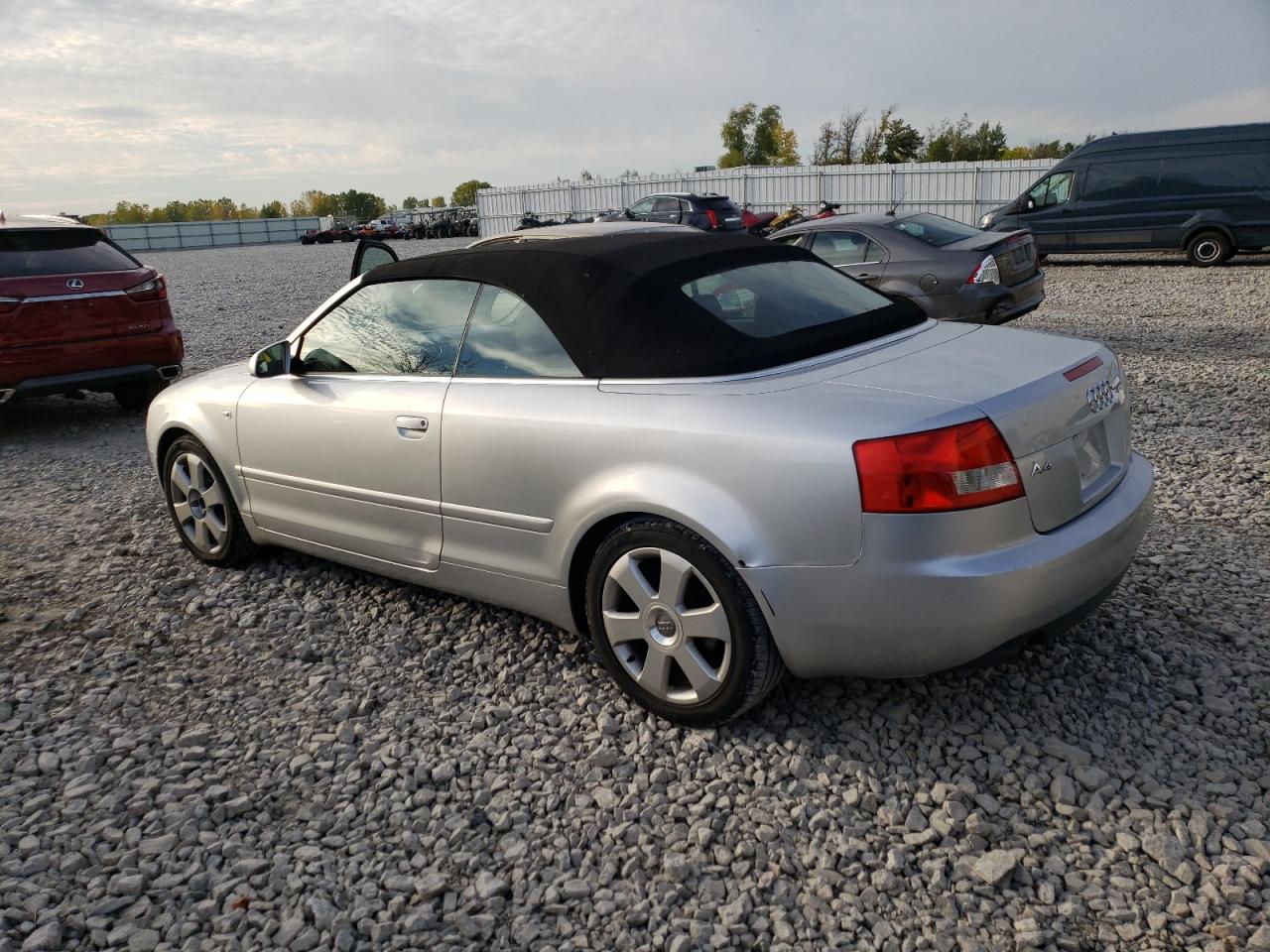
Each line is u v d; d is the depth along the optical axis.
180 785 2.99
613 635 3.20
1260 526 4.64
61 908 2.49
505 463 3.32
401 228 53.38
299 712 3.41
